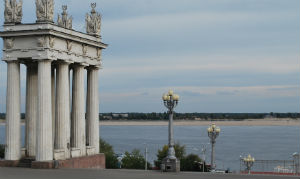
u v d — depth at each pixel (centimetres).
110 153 15550
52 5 8919
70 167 9125
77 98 9800
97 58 10494
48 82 8719
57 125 9181
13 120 9006
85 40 9838
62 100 9188
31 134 9544
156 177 6956
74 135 9775
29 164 8856
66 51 9225
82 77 9881
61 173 7656
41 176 7181
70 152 9356
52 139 8900
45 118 8644
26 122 9625
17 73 9056
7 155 9025
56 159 8894
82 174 7488
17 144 9031
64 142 9200
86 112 10556
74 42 9562
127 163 17000
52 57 8762
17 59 8912
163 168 8025
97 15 10494
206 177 6938
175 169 7988
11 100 9012
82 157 9631
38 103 8675
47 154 8650
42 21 8775
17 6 9019
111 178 6869
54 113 9925
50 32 8625
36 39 8756
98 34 10481
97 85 10569
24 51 8838
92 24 10400
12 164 8944
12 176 7175
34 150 9506
